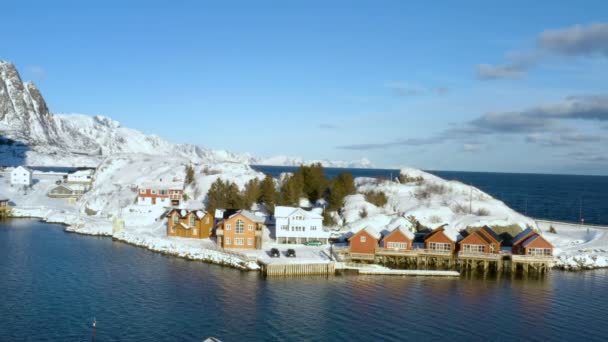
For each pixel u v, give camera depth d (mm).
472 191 138375
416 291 74062
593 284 80688
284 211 102125
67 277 76125
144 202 135750
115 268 83000
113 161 184000
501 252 91938
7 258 87250
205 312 61844
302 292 71562
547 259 87812
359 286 75875
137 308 62719
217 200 124750
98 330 55125
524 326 60188
